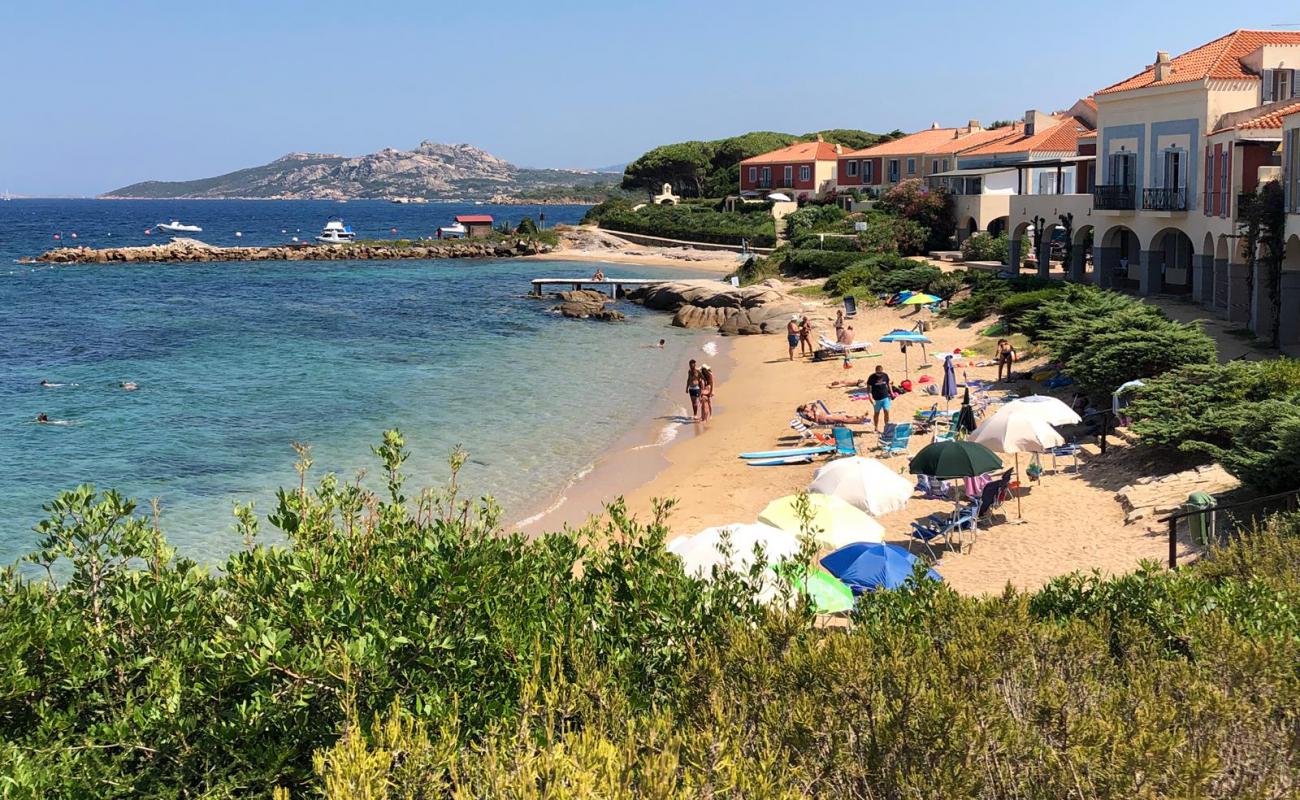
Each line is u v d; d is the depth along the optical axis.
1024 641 8.69
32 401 34.75
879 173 104.75
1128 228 44.38
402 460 10.77
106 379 39.00
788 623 8.70
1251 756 7.26
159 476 25.94
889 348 43.31
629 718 7.26
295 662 7.27
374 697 7.44
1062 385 31.91
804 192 113.75
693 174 151.38
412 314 61.47
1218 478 20.45
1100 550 18.59
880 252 72.31
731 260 97.56
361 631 8.00
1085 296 36.06
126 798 7.09
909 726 7.24
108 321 57.03
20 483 25.19
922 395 33.34
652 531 10.02
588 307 61.22
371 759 6.11
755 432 31.16
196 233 173.88
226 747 7.18
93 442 29.20
